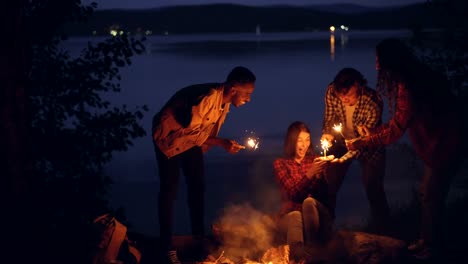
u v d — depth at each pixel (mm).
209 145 5406
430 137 4785
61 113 6898
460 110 4926
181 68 106875
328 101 5777
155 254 5109
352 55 131125
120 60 7047
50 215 4637
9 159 4641
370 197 5848
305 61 113812
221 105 4930
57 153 6789
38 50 6777
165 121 4914
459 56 7258
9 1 4609
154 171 22516
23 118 4801
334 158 5660
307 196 5301
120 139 7043
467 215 6516
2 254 4152
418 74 4746
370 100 5523
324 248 5023
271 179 20922
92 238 4398
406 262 4887
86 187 6742
